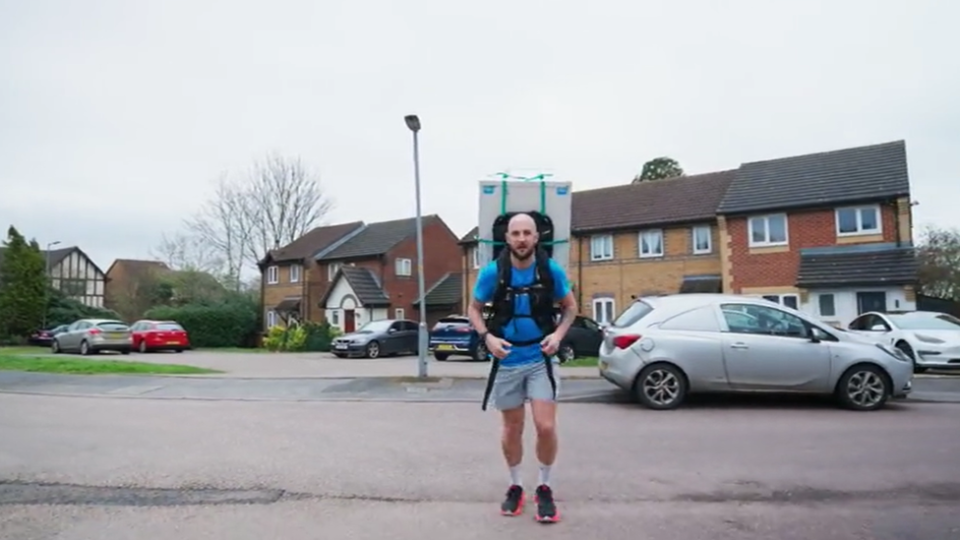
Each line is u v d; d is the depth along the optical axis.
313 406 9.59
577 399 10.20
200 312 37.22
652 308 9.91
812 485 5.15
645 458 6.09
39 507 4.58
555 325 4.30
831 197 23.27
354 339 24.25
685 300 9.90
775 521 4.29
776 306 9.76
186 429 7.58
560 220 7.83
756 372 9.34
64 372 13.88
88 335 26.56
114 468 5.67
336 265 41.22
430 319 38.00
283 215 47.22
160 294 48.47
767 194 24.98
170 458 6.06
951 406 9.55
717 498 4.80
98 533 4.05
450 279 39.69
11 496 4.84
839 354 9.30
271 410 9.17
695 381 9.38
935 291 29.42
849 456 6.16
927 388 11.34
